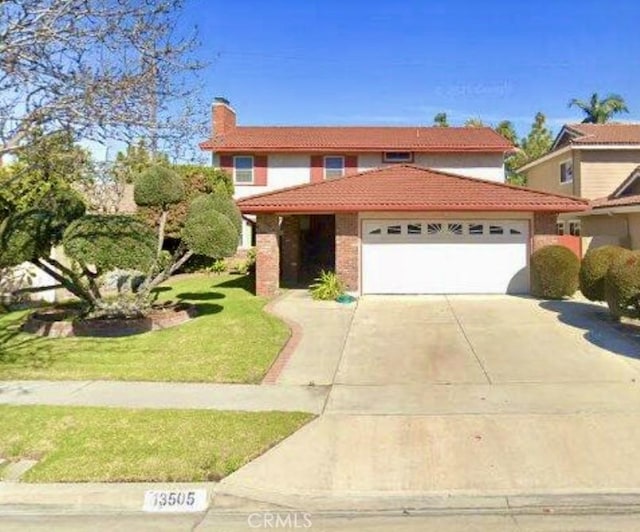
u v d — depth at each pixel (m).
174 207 21.41
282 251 20.23
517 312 13.17
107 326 11.30
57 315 12.81
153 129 8.33
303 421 6.64
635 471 5.37
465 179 17.19
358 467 5.56
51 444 6.00
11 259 11.32
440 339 10.73
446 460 5.66
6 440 6.11
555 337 10.66
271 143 25.61
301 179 25.66
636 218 19.27
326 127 28.89
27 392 7.83
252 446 5.94
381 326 12.00
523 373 8.48
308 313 13.59
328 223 21.64
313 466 5.57
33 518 4.79
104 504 4.99
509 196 16.03
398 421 6.64
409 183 17.06
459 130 28.48
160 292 17.42
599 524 4.56
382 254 16.30
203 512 4.89
